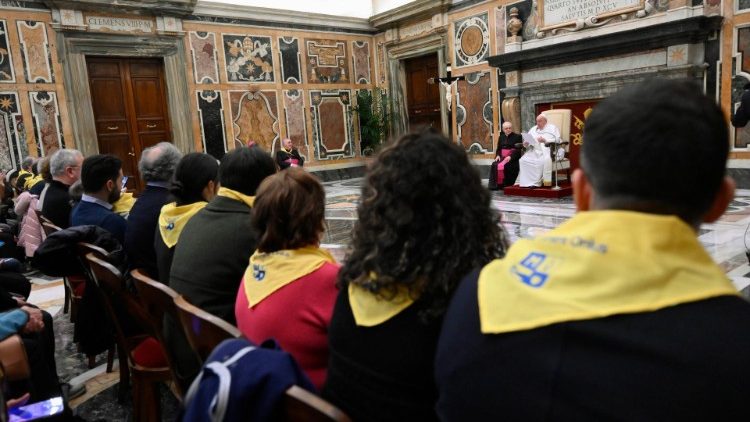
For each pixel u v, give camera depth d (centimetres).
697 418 54
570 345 60
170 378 210
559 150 766
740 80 676
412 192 97
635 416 55
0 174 567
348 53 1165
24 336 211
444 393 71
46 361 229
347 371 102
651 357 56
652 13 730
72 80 861
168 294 157
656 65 730
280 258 148
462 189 100
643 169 62
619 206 66
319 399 79
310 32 1109
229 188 198
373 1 1181
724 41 684
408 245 96
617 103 66
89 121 884
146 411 213
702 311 58
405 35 1123
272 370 85
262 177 198
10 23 803
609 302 60
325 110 1148
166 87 962
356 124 1199
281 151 970
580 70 816
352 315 103
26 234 476
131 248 261
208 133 1005
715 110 63
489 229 103
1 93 805
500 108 956
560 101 853
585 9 800
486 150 997
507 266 73
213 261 186
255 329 145
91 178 296
